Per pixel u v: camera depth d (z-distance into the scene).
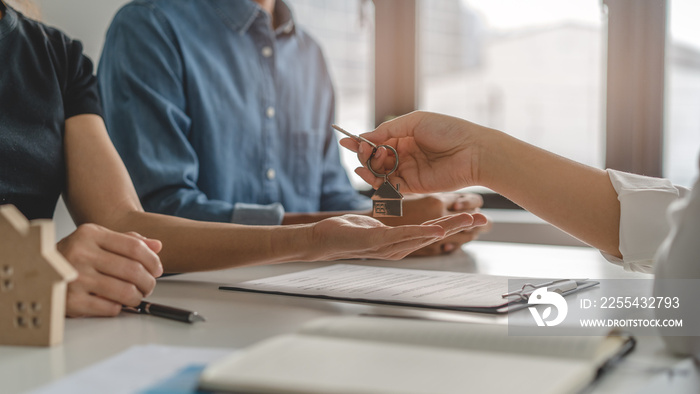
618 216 0.79
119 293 0.69
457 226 0.79
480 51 2.32
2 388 0.45
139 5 1.56
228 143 1.62
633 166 1.90
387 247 0.79
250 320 0.67
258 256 0.88
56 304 0.56
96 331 0.62
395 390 0.37
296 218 1.37
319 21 2.37
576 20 2.09
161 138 1.44
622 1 1.88
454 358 0.43
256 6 1.65
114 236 0.72
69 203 1.09
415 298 0.73
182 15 1.59
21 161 1.04
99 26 1.82
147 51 1.50
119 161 1.09
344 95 2.38
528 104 2.26
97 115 1.15
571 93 2.14
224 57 1.63
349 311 0.70
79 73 1.17
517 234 2.00
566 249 1.36
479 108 2.35
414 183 0.92
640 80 1.88
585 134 2.12
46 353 0.54
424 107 2.31
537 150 0.85
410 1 2.22
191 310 0.71
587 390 0.42
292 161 1.76
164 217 0.99
